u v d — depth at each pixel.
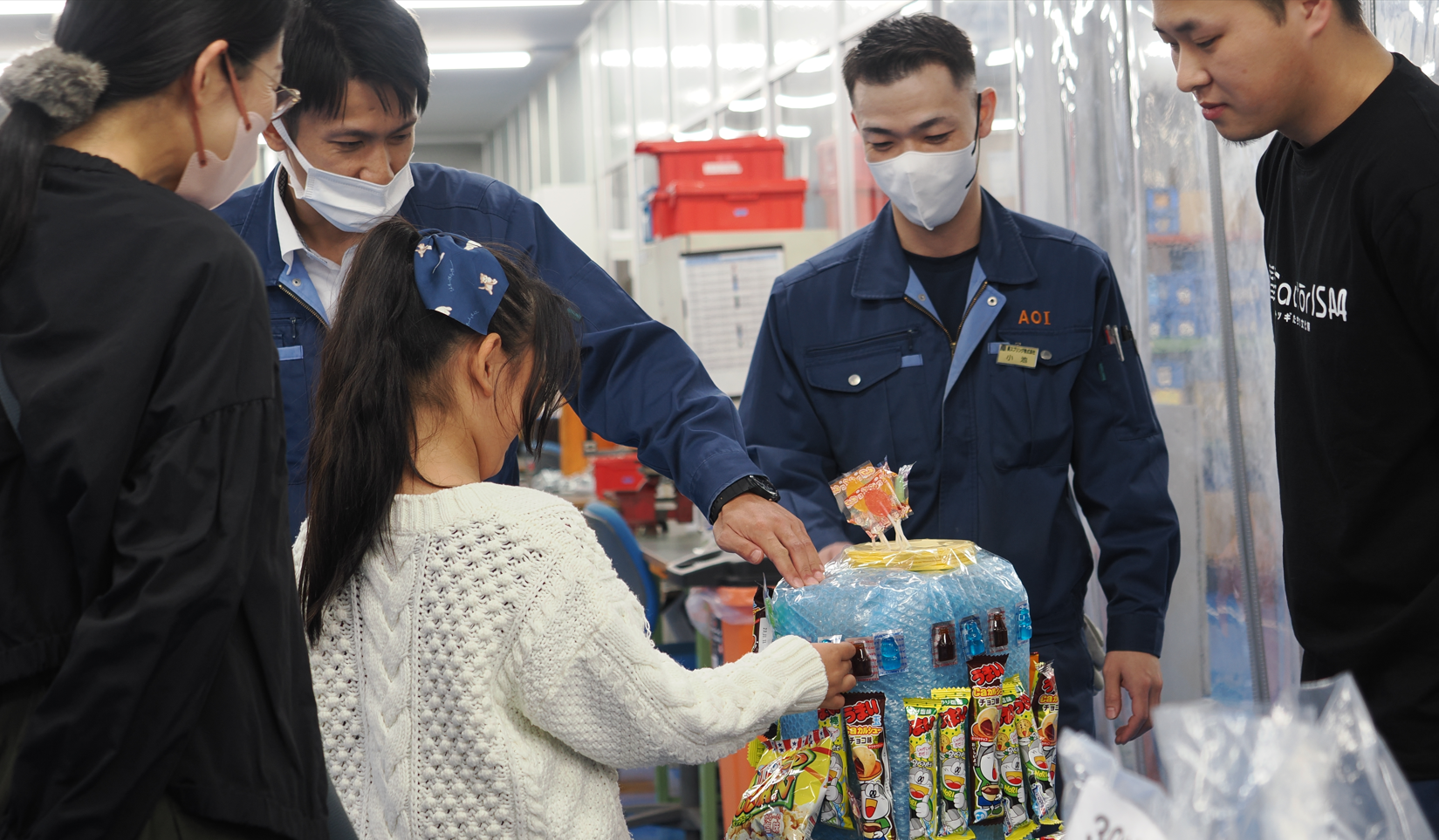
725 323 3.90
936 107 1.83
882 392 1.96
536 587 1.15
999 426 1.92
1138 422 1.96
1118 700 1.89
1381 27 1.83
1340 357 1.34
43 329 0.94
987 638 1.37
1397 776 0.74
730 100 6.75
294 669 1.04
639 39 8.84
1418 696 1.29
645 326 1.78
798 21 5.53
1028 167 2.92
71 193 0.98
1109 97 2.60
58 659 0.95
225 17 1.04
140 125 1.04
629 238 9.16
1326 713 0.75
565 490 5.46
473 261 1.25
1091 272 1.94
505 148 15.10
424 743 1.15
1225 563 2.34
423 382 1.23
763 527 1.49
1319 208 1.36
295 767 1.02
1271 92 1.31
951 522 1.93
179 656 0.91
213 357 0.96
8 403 0.94
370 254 1.26
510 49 11.05
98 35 1.00
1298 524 1.45
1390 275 1.26
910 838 1.34
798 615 1.43
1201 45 1.32
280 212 1.77
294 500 1.77
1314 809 0.71
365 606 1.20
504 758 1.14
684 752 1.18
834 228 5.07
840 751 1.38
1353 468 1.35
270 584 1.00
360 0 1.59
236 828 0.98
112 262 0.95
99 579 0.93
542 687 1.15
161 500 0.91
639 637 1.19
